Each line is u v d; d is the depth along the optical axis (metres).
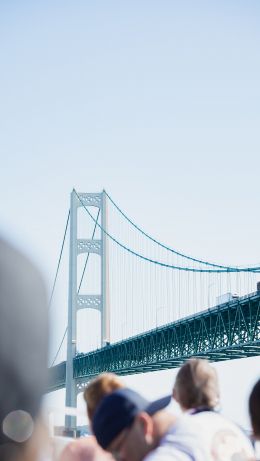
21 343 0.98
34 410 0.98
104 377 4.14
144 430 2.81
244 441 3.56
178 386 3.92
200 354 60.38
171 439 3.24
